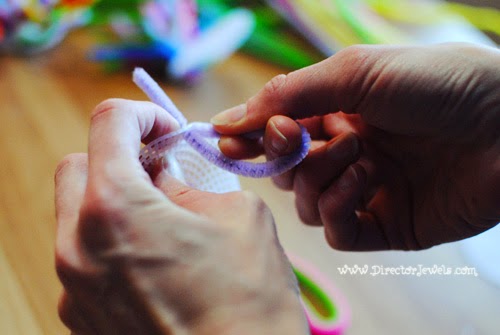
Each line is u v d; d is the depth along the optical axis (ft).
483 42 1.60
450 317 1.19
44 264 1.20
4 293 1.16
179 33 1.51
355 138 1.12
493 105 1.02
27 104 1.43
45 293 1.16
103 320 0.88
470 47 1.04
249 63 1.59
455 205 1.13
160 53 1.51
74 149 1.37
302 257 1.25
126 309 0.85
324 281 1.22
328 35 1.57
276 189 1.35
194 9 1.55
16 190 1.29
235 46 1.56
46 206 1.27
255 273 0.84
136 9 1.56
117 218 0.85
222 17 1.59
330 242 1.22
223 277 0.83
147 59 1.52
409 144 1.15
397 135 1.15
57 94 1.46
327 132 1.22
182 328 0.83
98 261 0.85
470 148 1.07
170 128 1.00
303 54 1.58
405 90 1.04
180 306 0.83
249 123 1.05
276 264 0.87
